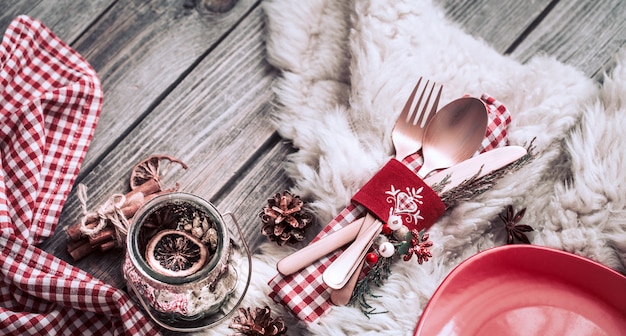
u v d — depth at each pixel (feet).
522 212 2.34
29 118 2.35
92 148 2.47
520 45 2.55
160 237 2.21
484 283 2.23
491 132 2.35
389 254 2.16
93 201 2.45
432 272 2.29
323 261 2.25
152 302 2.16
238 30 2.56
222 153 2.48
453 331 2.19
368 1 2.42
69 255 2.40
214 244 2.24
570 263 2.21
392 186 2.23
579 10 2.55
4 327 2.25
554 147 2.39
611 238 2.29
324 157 2.37
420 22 2.43
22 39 2.44
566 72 2.42
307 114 2.46
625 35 2.54
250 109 2.52
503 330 2.22
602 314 2.22
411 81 2.41
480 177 2.26
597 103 2.37
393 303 2.23
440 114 2.31
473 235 2.35
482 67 2.44
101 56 2.53
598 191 2.30
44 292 2.27
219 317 2.31
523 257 2.22
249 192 2.46
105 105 2.50
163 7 2.57
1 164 2.35
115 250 2.40
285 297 2.22
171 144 2.49
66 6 2.56
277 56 2.50
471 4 2.58
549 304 2.23
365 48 2.40
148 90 2.52
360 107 2.39
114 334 2.31
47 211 2.37
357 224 2.24
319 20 2.50
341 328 2.22
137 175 2.43
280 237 2.31
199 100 2.52
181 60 2.54
